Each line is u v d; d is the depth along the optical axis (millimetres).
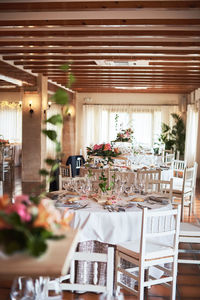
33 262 1164
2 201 1279
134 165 7402
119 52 6082
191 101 11805
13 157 9383
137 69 7750
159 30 4805
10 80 7539
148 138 13055
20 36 5008
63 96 1346
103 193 3941
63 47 5770
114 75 8609
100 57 6617
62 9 3848
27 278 1391
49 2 3846
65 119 12992
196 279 3562
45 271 1122
